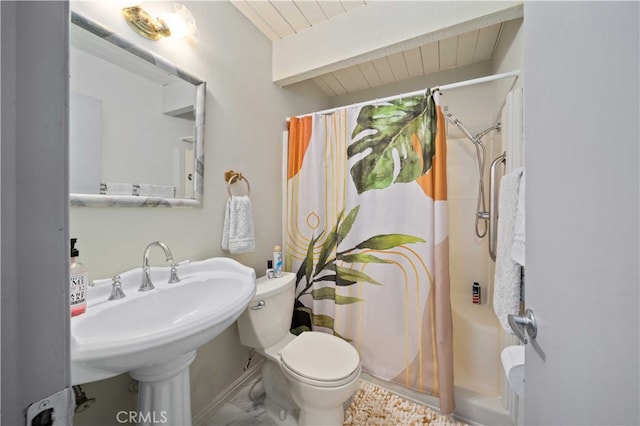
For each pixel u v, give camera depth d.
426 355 1.35
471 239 2.00
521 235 0.94
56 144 0.25
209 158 1.28
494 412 1.23
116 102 0.93
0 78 0.22
